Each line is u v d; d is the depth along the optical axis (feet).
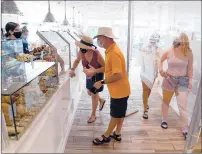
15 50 5.19
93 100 8.96
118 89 6.95
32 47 7.98
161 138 6.37
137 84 8.59
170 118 6.48
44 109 5.66
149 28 6.22
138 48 7.00
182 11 4.89
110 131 7.21
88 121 8.82
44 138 5.02
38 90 5.98
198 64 4.74
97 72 8.36
